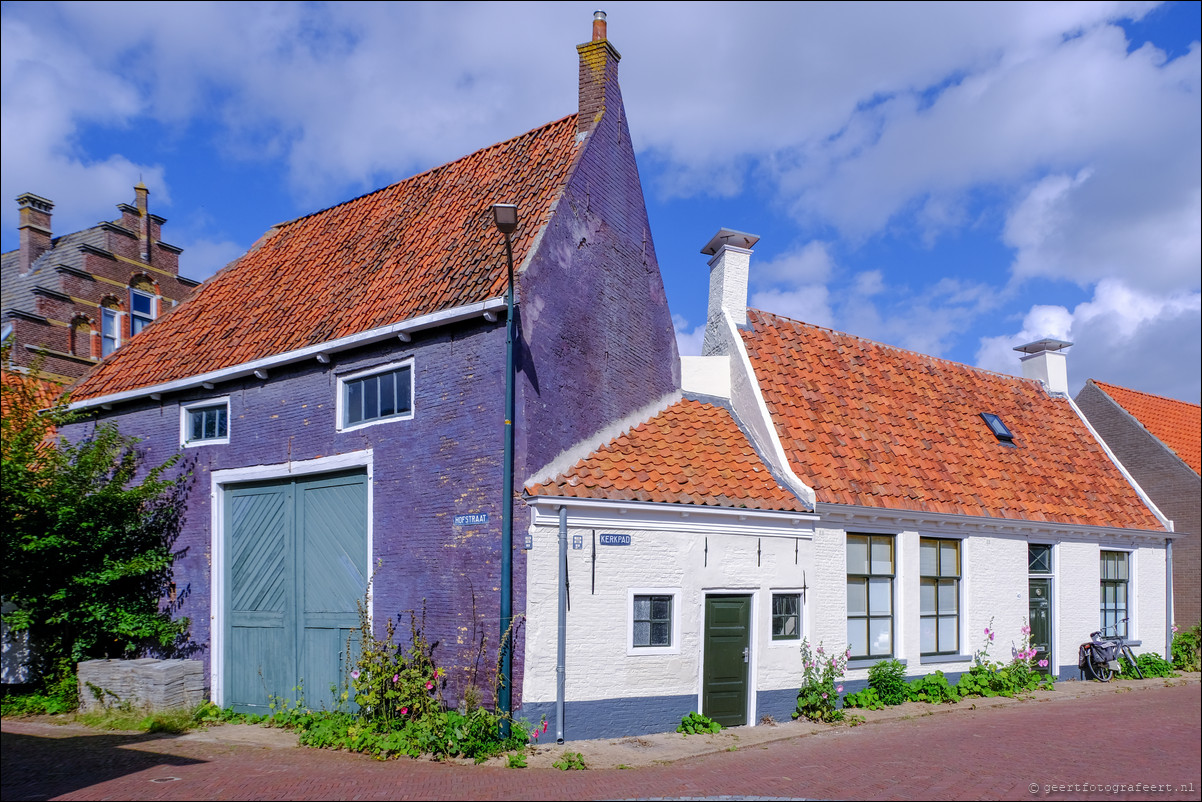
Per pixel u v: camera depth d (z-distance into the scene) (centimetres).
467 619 948
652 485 1039
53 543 1147
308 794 715
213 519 1200
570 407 1046
